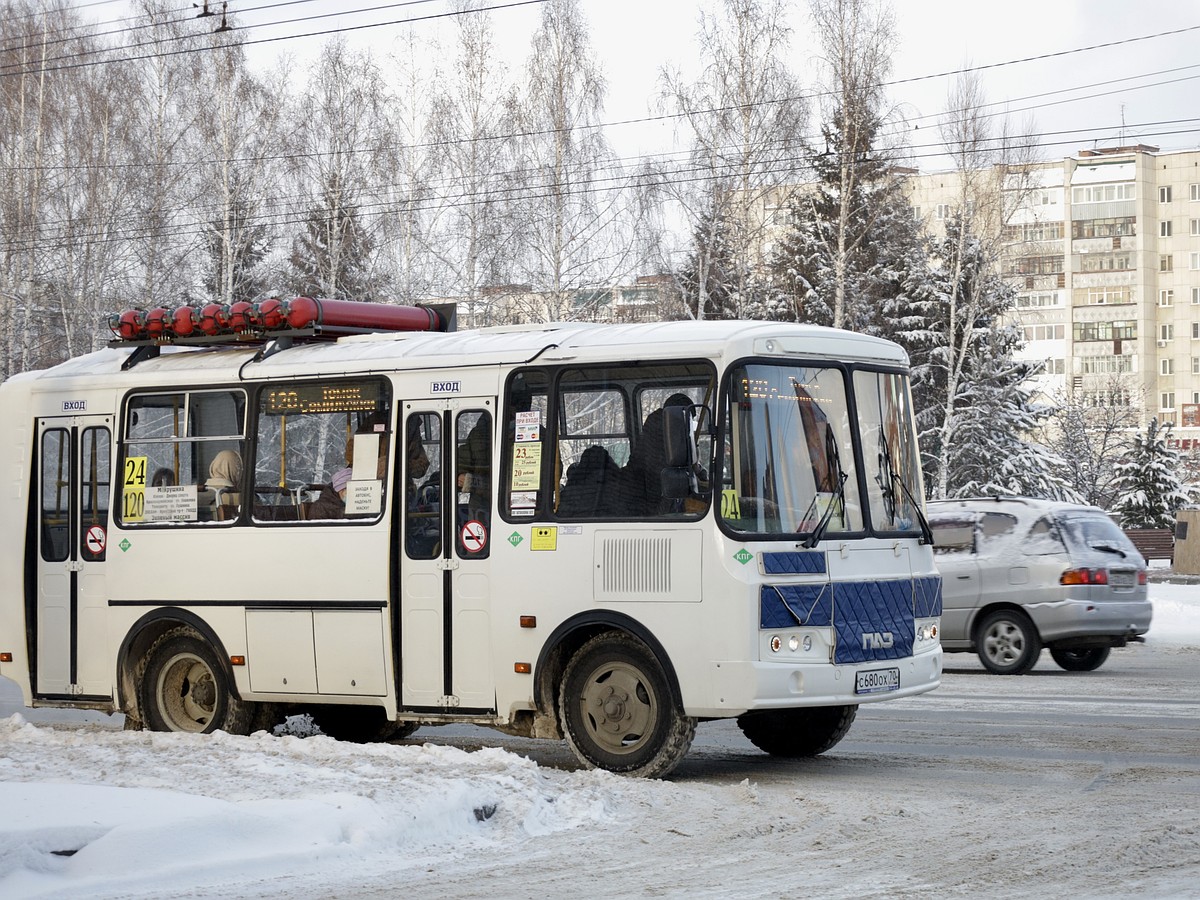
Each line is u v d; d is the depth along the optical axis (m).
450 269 42.81
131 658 13.48
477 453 11.69
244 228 44.69
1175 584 37.00
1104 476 62.78
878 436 11.61
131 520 13.45
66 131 45.78
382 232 43.94
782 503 10.77
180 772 9.95
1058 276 109.38
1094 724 14.02
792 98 43.69
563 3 43.38
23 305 45.25
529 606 11.27
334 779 9.62
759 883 7.72
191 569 13.06
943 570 19.48
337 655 12.22
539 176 42.59
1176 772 11.22
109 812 8.41
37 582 13.91
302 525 12.47
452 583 11.67
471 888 7.65
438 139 43.50
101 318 44.72
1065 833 8.88
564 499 11.23
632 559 10.84
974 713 14.95
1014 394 52.69
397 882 7.79
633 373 11.05
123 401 13.63
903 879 7.76
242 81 45.12
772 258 49.28
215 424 13.13
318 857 8.16
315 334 13.16
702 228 43.22
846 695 10.82
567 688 11.16
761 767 11.80
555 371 11.38
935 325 53.22
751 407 10.75
